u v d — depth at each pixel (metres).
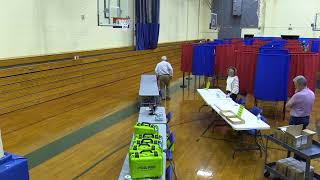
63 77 7.63
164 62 7.97
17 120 5.89
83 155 4.53
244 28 17.80
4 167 1.87
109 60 9.61
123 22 10.36
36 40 6.91
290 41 11.17
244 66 6.61
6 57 6.21
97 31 9.16
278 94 6.07
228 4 17.91
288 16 17.05
